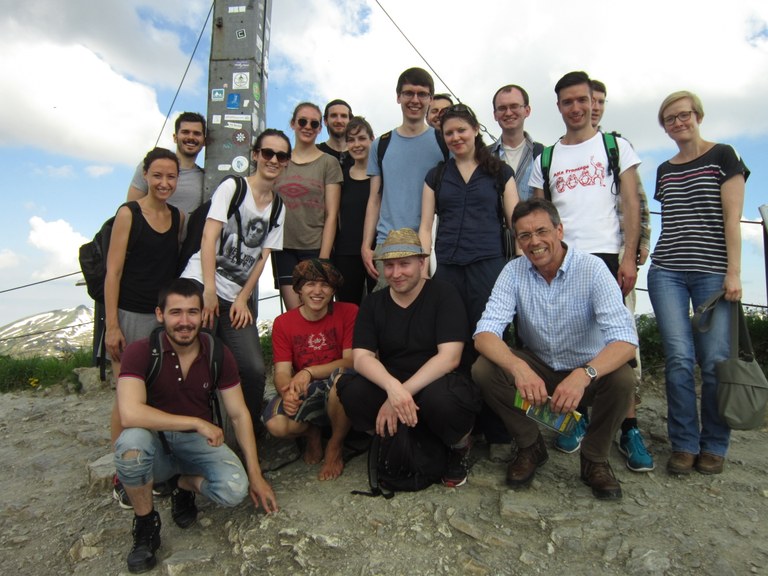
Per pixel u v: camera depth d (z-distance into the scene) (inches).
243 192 141.2
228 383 127.2
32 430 209.0
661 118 137.4
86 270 149.9
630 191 138.6
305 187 171.6
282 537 113.3
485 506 119.6
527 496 121.6
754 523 111.1
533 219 120.2
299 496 128.5
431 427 124.0
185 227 152.3
